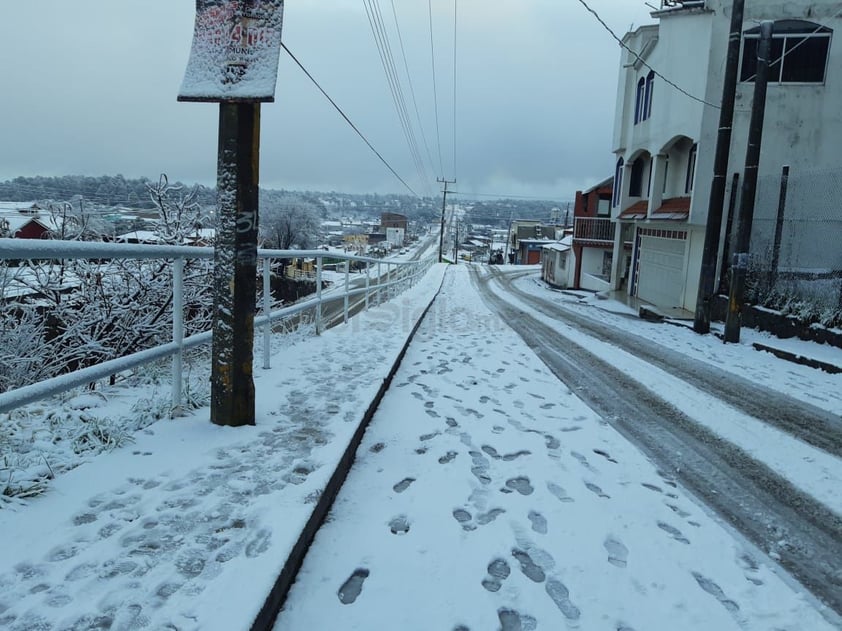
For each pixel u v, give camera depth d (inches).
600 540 125.2
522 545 120.3
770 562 123.7
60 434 136.3
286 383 201.3
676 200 689.0
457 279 1349.7
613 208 1008.2
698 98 597.0
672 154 709.9
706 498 153.6
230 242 144.6
